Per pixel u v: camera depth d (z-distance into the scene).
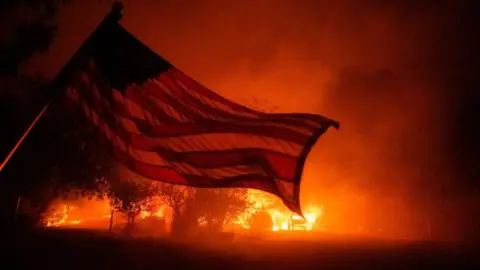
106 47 4.28
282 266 15.77
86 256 15.84
